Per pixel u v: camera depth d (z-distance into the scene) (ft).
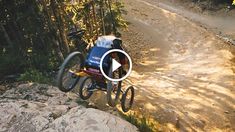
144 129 31.53
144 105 39.99
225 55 78.13
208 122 38.93
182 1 139.33
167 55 86.53
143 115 37.09
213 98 46.24
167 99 44.14
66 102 32.17
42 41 57.72
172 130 35.53
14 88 35.63
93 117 26.81
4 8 55.06
